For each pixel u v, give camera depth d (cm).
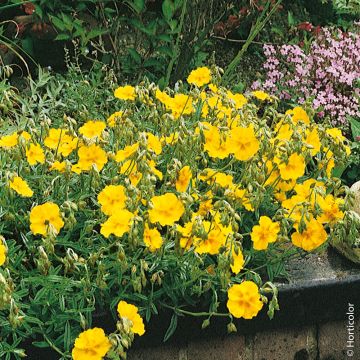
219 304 397
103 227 351
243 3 643
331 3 690
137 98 440
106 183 405
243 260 374
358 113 584
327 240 402
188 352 405
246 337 414
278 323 417
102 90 519
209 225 366
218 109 439
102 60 584
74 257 344
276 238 379
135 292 371
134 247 345
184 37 588
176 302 381
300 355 429
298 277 421
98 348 336
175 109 434
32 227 356
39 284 360
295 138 387
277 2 595
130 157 371
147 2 617
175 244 357
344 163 421
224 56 636
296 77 600
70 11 595
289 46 620
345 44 632
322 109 583
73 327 366
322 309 424
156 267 376
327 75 612
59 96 556
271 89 602
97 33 569
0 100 477
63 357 354
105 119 508
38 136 415
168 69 566
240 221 374
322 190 373
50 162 390
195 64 600
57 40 579
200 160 432
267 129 412
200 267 390
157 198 356
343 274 426
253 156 384
